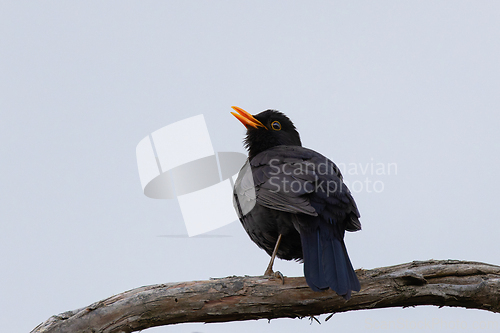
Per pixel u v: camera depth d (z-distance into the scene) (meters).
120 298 8.62
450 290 9.21
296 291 8.88
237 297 8.77
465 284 9.62
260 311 8.84
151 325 8.70
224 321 8.95
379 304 9.18
